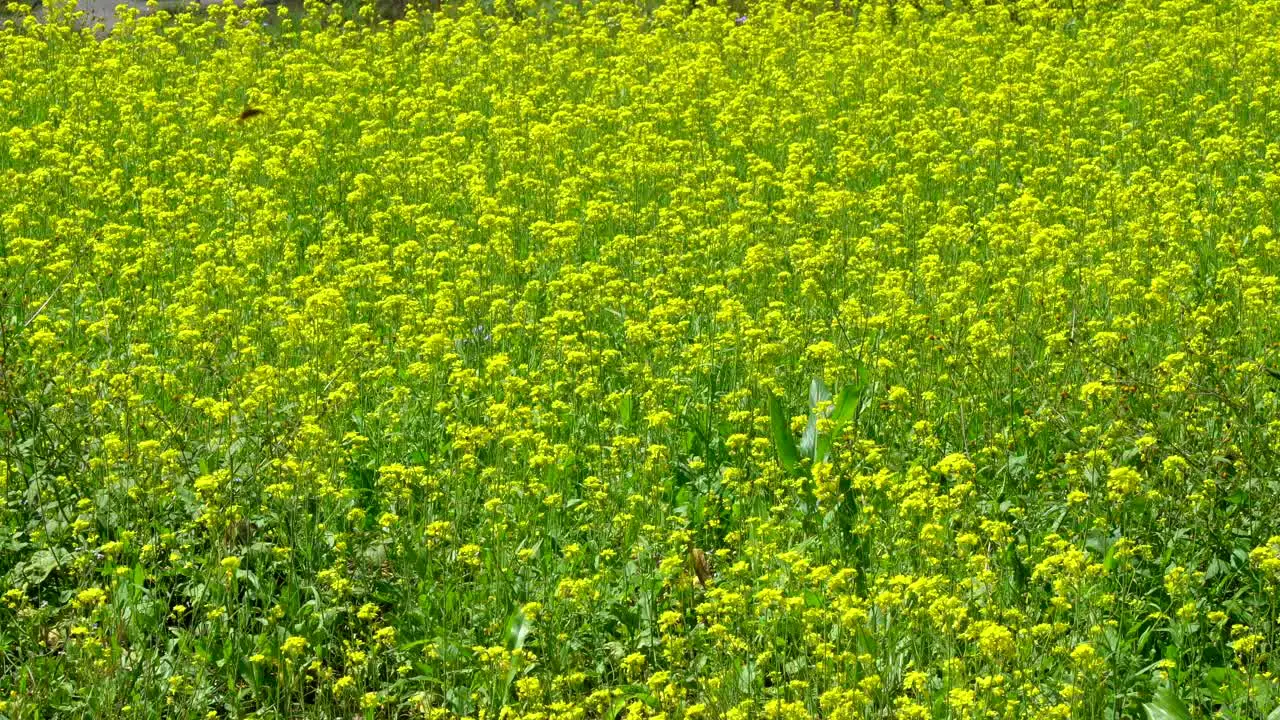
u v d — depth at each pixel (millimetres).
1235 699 3922
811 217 8719
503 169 9805
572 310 6977
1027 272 7336
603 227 8703
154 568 4645
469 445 5117
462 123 10695
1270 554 4148
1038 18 14367
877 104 11656
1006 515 4980
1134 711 3945
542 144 10094
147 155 10266
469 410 5906
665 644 4316
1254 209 8312
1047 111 11008
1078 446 5254
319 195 9391
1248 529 4664
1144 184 8805
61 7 16891
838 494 4605
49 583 4754
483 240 8531
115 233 7586
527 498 5113
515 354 6633
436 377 6059
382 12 17188
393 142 10695
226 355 6297
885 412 5633
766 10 15672
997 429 5516
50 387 5660
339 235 8438
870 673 3979
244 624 4316
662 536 4828
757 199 9211
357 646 4223
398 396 5832
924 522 4812
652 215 8836
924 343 6121
